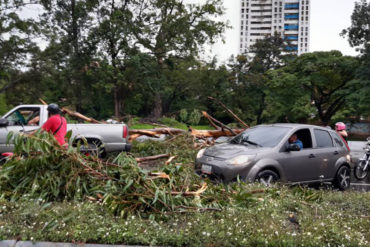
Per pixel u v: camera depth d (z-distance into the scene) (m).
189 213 4.56
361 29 29.25
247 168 6.56
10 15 27.47
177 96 63.72
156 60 35.72
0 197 4.71
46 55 31.39
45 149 4.97
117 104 38.97
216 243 3.63
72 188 4.96
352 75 33.91
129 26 32.09
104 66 32.97
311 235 3.80
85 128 9.87
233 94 61.22
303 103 35.75
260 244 3.65
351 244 3.74
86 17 31.58
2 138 9.25
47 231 3.71
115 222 4.02
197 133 12.43
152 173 5.16
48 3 30.17
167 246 3.62
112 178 4.98
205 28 33.84
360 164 10.40
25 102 35.06
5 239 3.59
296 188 6.03
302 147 7.64
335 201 5.88
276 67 64.75
